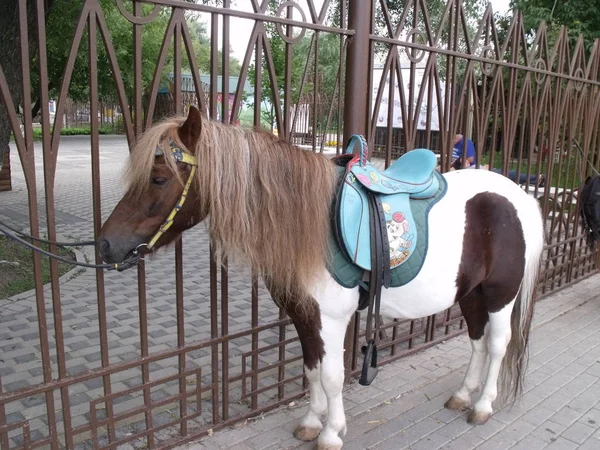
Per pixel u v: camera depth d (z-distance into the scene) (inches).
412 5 119.2
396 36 112.6
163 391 118.0
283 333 108.1
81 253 226.4
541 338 152.0
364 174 83.0
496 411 111.2
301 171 75.5
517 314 103.4
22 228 265.9
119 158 634.8
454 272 90.5
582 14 354.3
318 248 76.9
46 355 77.6
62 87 71.2
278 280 78.7
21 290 182.1
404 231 83.6
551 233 181.9
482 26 133.0
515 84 147.0
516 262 96.4
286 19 92.5
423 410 111.2
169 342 145.1
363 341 141.9
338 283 80.8
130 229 68.9
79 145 798.5
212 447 96.0
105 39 74.2
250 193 72.7
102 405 110.6
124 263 69.7
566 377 128.1
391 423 105.9
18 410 108.1
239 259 75.4
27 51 67.5
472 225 93.6
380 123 294.8
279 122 95.8
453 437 101.5
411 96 119.3
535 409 112.7
